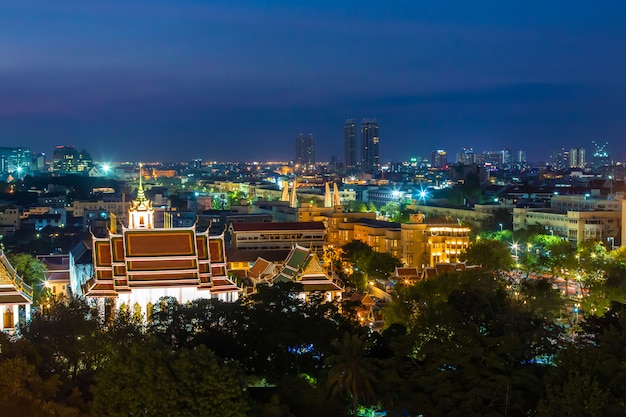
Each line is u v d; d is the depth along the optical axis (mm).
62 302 153375
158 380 111500
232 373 114875
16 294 169375
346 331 138750
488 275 189750
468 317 156125
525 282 184250
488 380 124875
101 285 180000
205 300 158500
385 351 149375
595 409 111625
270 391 131125
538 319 152500
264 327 148625
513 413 126250
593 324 152750
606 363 119438
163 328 152875
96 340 130375
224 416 112750
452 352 128125
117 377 113188
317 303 165375
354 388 126500
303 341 146000
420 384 126688
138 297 178000
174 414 111500
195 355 116062
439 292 186750
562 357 126188
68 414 108188
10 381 109188
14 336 148625
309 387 130250
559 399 114938
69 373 128750
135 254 179625
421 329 146875
